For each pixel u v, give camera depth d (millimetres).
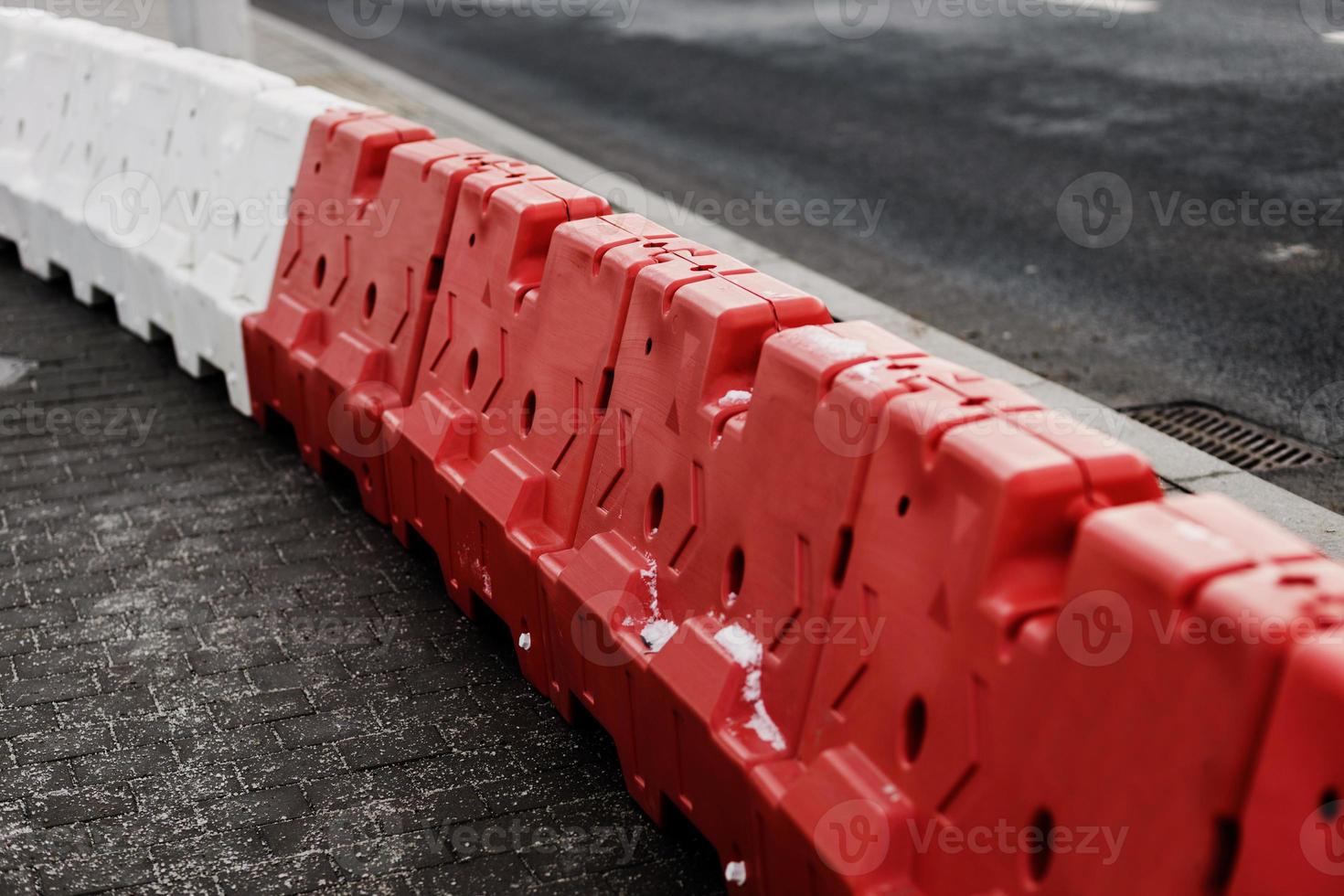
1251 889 1702
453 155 4340
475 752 3400
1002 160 9930
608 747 3424
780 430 2699
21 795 3236
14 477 5043
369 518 4711
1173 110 10938
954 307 7051
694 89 12984
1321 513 4445
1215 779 1740
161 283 5961
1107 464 2141
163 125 6215
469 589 3930
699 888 2896
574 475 3465
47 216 7109
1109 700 1904
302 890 2896
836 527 2512
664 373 3109
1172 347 6355
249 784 3275
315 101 5273
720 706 2695
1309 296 6957
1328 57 12500
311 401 4809
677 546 3021
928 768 2242
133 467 5125
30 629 4016
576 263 3506
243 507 4805
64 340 6508
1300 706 1642
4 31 7840
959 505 2207
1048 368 6145
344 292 4777
